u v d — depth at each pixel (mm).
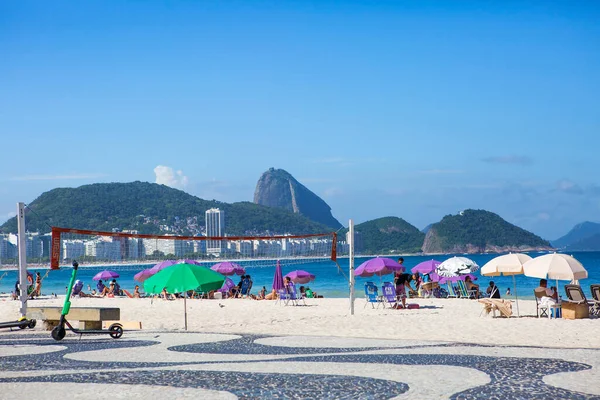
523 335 13453
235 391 7289
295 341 12594
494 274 20094
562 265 16797
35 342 13039
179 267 14602
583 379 7711
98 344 12516
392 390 7227
